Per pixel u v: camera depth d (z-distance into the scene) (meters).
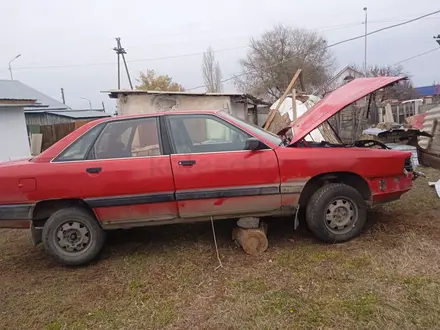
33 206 3.43
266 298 2.70
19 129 13.03
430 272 2.89
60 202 3.54
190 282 3.07
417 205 4.71
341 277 2.93
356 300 2.57
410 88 34.84
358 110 12.65
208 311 2.60
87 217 3.51
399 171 3.71
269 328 2.33
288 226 4.28
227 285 2.96
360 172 3.58
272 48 37.41
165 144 3.53
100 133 3.56
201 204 3.49
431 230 3.79
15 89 18.20
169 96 12.52
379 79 3.89
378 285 2.75
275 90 38.00
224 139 3.62
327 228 3.60
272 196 3.52
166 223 3.59
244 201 3.51
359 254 3.33
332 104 3.76
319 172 3.52
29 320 2.66
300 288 2.81
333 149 3.63
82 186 3.40
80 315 2.69
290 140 3.78
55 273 3.49
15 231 4.98
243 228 3.63
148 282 3.14
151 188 3.43
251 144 3.43
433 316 2.32
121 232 4.48
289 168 3.48
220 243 3.90
